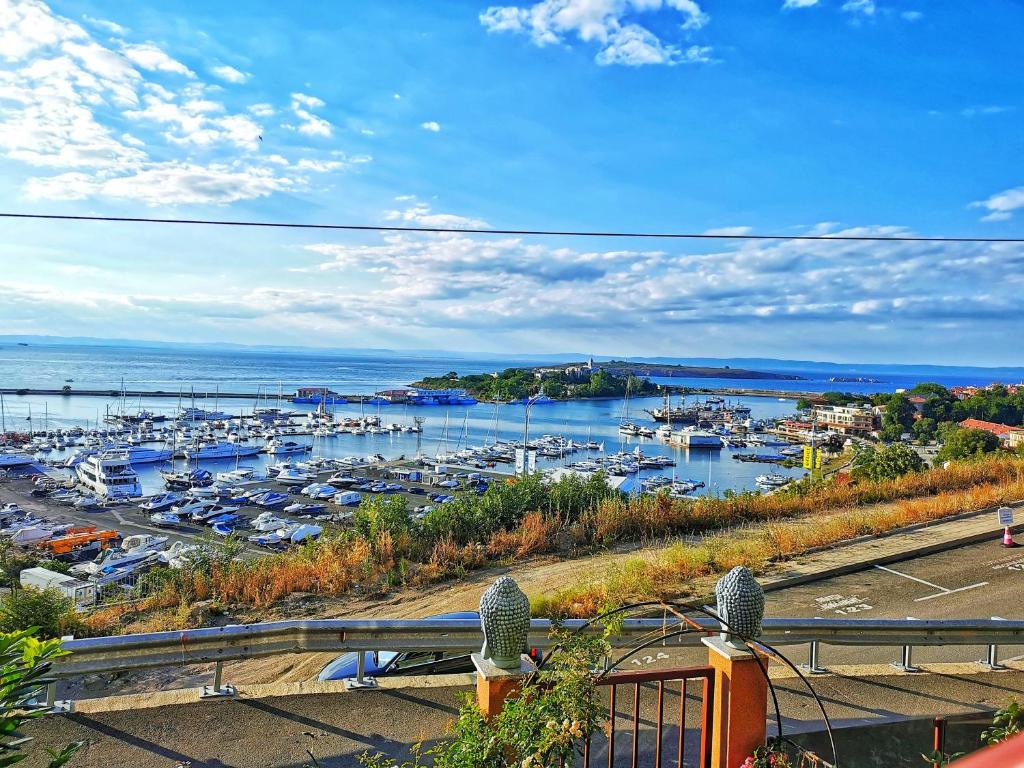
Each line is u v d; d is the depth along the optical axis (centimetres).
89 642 648
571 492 2047
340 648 721
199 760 593
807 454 3117
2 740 305
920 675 786
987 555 1470
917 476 2303
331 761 595
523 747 398
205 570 1509
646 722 671
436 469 9112
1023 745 88
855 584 1292
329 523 5734
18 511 6469
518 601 486
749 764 459
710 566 1361
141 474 9488
